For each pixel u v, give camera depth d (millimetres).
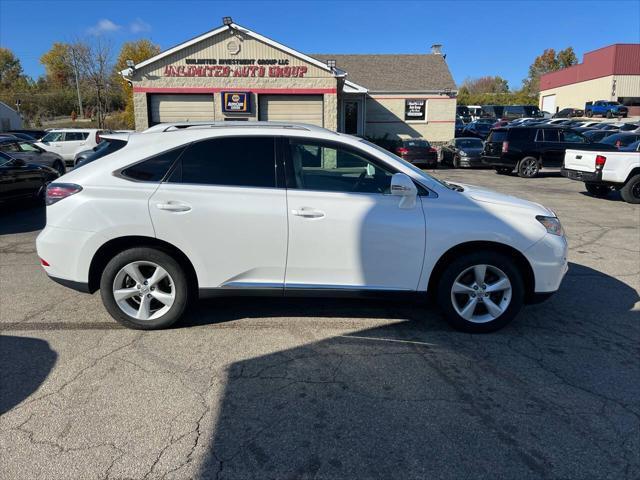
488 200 4262
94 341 4105
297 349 4008
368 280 4148
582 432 2951
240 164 4125
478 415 3115
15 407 3146
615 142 15859
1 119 43719
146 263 4148
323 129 4395
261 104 19406
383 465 2654
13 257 6883
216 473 2586
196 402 3229
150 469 2611
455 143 22641
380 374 3617
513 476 2582
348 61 30094
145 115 19078
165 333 4277
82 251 4066
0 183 9633
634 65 50875
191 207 4008
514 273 4176
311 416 3088
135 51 51281
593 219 9812
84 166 4215
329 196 4074
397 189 3932
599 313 4875
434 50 31219
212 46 18734
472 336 4285
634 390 3434
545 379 3568
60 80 64312
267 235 4043
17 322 4504
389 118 27281
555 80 63625
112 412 3104
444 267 4250
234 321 4555
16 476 2547
